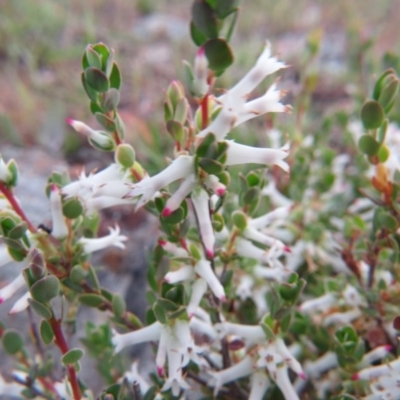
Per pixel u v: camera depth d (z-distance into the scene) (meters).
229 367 0.16
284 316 0.15
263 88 0.24
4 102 0.40
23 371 0.18
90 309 0.24
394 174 0.16
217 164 0.12
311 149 0.24
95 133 0.14
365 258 0.18
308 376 0.18
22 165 0.33
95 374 0.23
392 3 0.55
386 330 0.18
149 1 0.57
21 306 0.14
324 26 0.51
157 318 0.14
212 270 0.15
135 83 0.41
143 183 0.13
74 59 0.46
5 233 0.14
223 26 0.12
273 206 0.23
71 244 0.15
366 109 0.15
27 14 0.50
